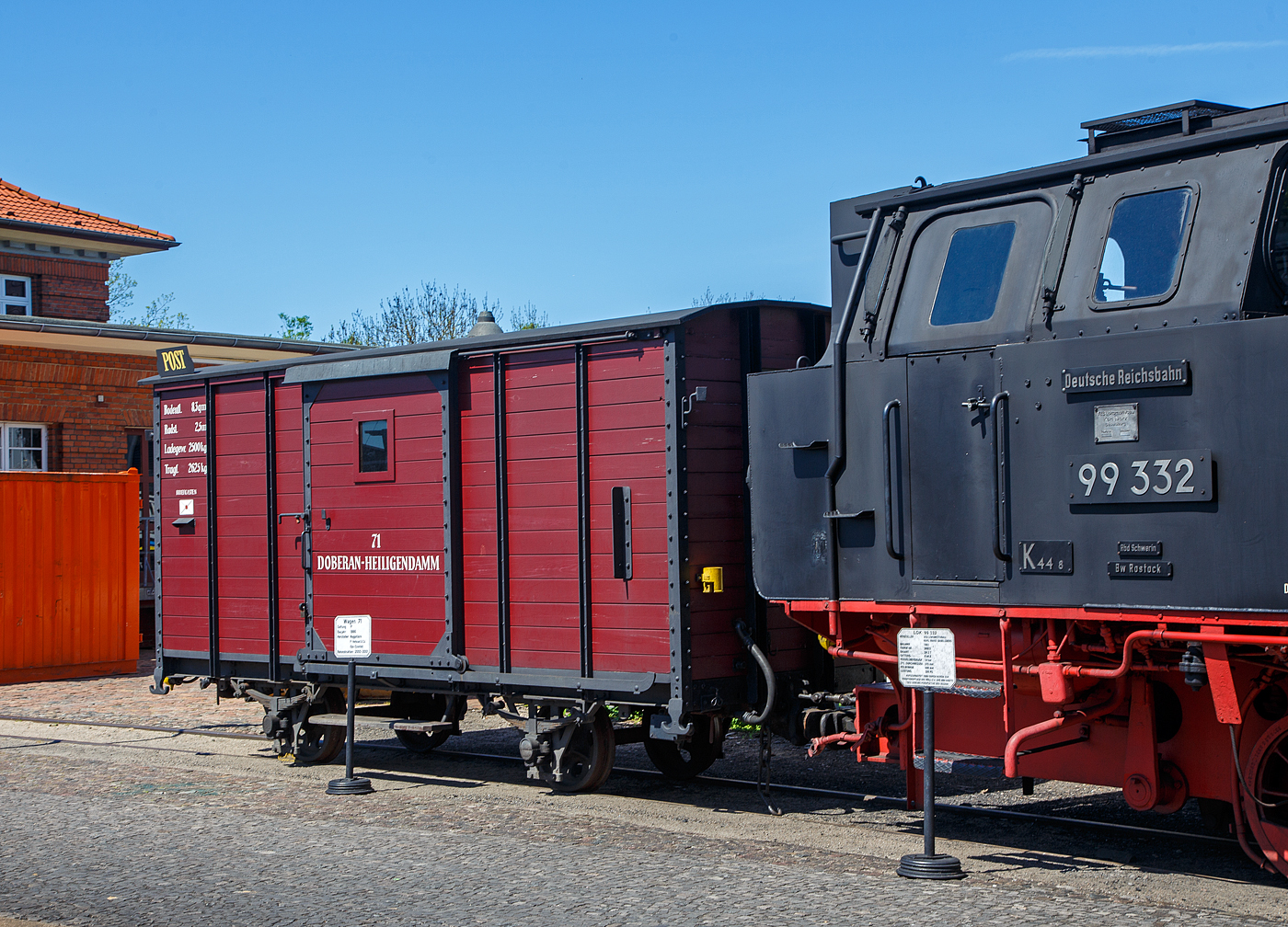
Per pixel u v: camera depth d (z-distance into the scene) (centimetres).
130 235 2530
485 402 993
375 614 1058
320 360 1098
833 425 780
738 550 931
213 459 1192
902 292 771
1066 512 677
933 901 643
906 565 746
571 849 775
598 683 918
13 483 1758
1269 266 640
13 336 1977
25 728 1358
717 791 990
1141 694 692
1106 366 663
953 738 781
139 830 838
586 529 929
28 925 616
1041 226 721
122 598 1881
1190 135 678
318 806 925
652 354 899
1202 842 796
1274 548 604
